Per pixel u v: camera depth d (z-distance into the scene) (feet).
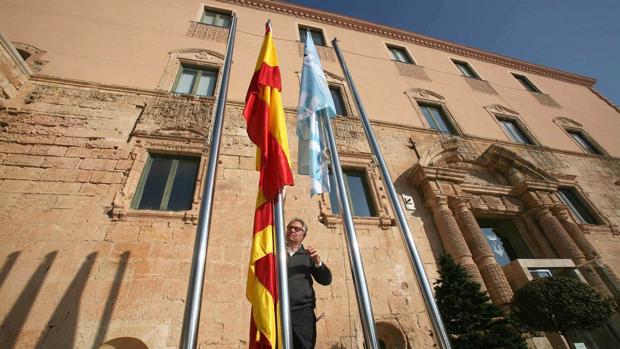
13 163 20.04
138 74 29.84
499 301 21.42
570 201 36.68
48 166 20.61
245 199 22.84
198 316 7.92
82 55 29.17
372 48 48.78
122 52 31.19
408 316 20.57
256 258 10.78
